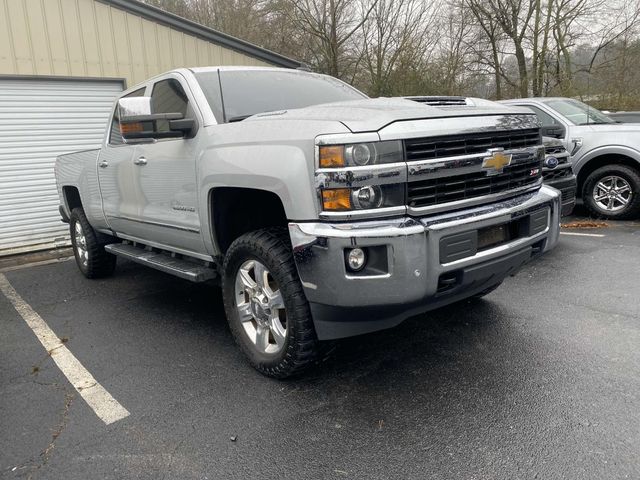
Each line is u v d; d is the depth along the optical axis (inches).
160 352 145.6
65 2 319.9
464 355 131.8
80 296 207.8
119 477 91.4
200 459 95.6
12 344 158.2
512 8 737.0
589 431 97.3
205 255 145.9
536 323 150.6
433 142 102.9
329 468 91.4
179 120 135.4
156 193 158.2
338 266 97.7
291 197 103.5
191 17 790.5
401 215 99.8
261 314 123.9
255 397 116.9
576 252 229.8
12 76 304.5
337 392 117.0
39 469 94.5
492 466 89.2
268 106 148.7
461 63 738.8
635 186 283.1
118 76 345.7
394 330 149.5
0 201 312.2
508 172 117.3
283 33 730.8
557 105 313.3
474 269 107.2
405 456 93.3
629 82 628.4
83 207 219.1
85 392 123.8
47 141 324.5
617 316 153.2
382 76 663.8
